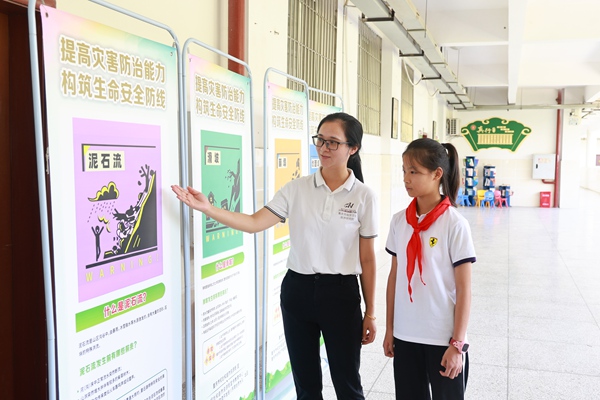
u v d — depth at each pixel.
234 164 2.33
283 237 2.99
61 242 1.40
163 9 2.63
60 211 1.39
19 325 1.76
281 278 2.98
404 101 9.04
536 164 15.42
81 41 1.44
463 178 16.12
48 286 1.36
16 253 1.73
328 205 2.04
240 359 2.42
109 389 1.59
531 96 15.45
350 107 5.80
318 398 2.19
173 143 1.86
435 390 1.83
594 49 10.53
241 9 3.12
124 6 2.37
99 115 1.51
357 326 2.06
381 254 7.34
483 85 12.23
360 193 2.05
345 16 5.50
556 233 9.73
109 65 1.55
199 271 2.06
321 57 4.86
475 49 10.55
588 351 3.62
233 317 2.34
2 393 1.76
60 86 1.38
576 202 15.20
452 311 1.82
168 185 1.84
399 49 7.57
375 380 3.13
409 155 1.82
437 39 7.93
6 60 1.67
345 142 1.99
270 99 2.79
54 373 1.38
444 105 14.02
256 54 3.44
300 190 2.10
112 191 1.57
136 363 1.70
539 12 7.61
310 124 3.45
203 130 2.07
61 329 1.41
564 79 12.00
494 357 3.51
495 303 4.86
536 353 3.58
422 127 11.13
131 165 1.65
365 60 6.75
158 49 1.76
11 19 1.66
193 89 1.99
